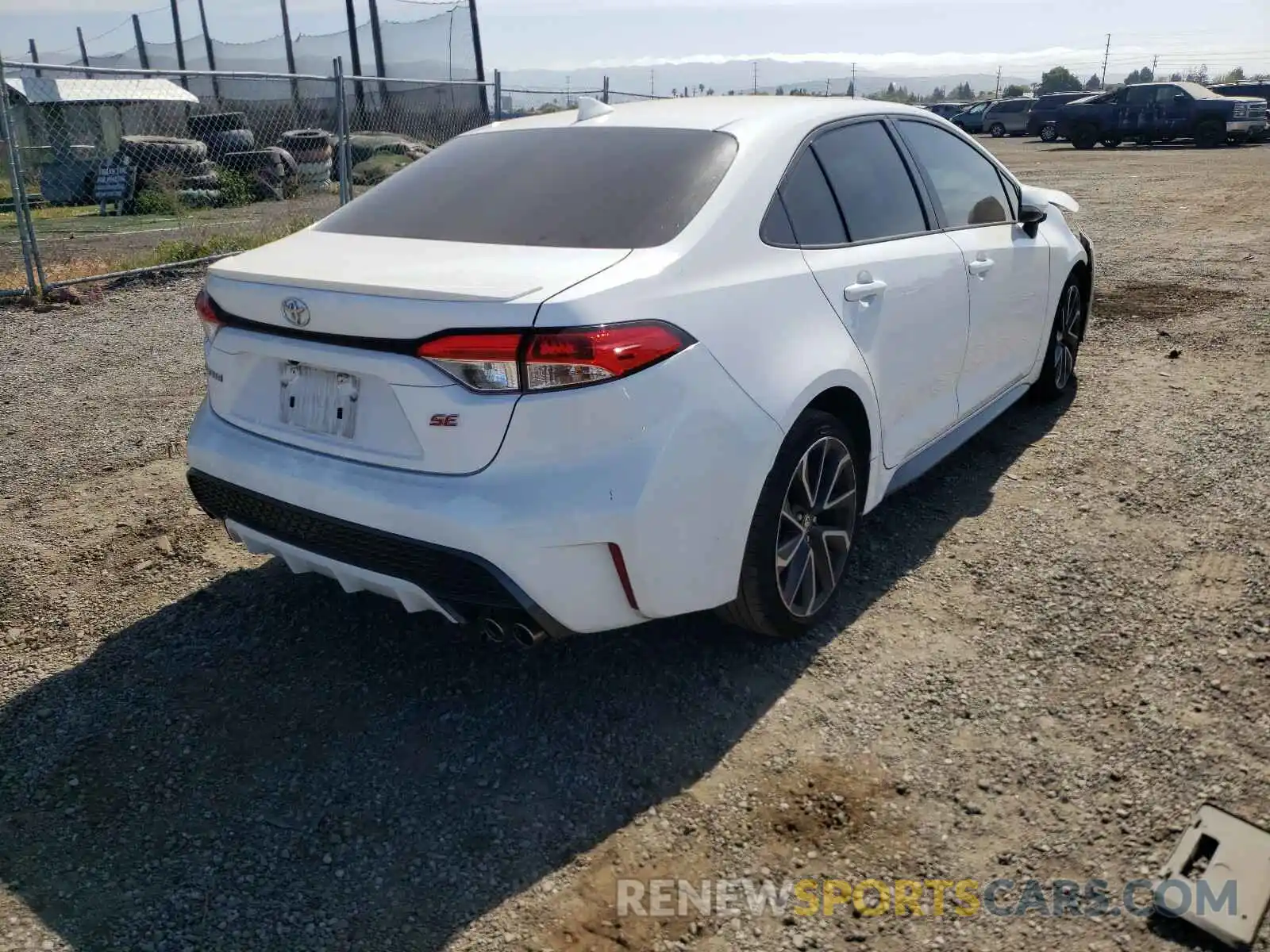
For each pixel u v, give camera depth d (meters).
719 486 2.66
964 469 4.47
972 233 4.07
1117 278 8.46
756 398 2.74
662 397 2.51
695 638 3.22
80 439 5.09
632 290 2.51
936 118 4.13
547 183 3.05
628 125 3.31
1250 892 2.14
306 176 16.28
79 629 3.34
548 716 2.86
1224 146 27.19
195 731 2.83
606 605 2.58
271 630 3.32
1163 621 3.19
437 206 3.10
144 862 2.37
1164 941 2.07
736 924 2.17
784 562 3.01
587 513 2.42
